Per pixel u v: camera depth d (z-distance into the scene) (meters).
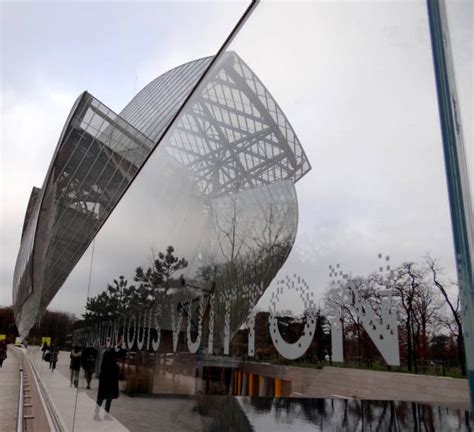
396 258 1.01
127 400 3.35
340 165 1.36
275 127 1.95
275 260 1.70
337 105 1.46
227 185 2.38
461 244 0.82
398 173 1.06
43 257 22.23
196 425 2.03
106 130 27.25
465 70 0.90
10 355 50.00
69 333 8.20
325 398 1.21
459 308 0.80
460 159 0.87
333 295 1.26
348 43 1.44
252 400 1.64
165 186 3.71
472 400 0.74
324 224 1.38
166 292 3.16
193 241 2.79
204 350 2.25
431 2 1.04
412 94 1.06
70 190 25.55
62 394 7.03
